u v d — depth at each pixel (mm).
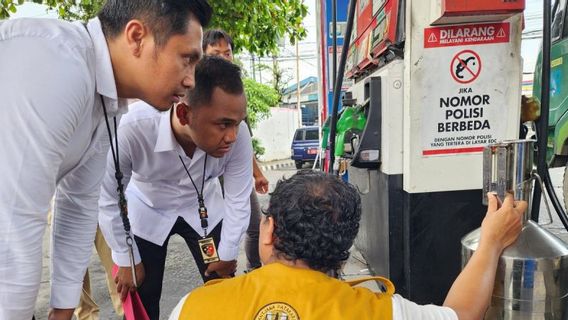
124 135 1754
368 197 2453
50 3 4961
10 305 991
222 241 2000
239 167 1970
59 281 1426
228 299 924
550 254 1344
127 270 1861
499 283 1371
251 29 5262
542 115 1674
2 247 958
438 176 1747
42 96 933
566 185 2787
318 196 952
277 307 887
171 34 1071
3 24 985
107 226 1812
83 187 1436
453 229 1782
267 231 1016
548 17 1640
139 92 1161
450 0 1488
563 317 1416
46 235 4543
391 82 1807
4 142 930
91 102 1092
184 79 1142
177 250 4504
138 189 2027
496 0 1493
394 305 941
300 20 5766
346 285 954
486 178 1465
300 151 14750
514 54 1677
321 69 4488
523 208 1354
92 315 2682
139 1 1058
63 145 1002
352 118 2104
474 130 1718
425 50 1669
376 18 2127
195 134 1619
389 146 1847
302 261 964
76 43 1028
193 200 2104
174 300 3248
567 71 3156
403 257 1923
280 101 25906
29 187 951
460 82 1688
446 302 1164
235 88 1543
